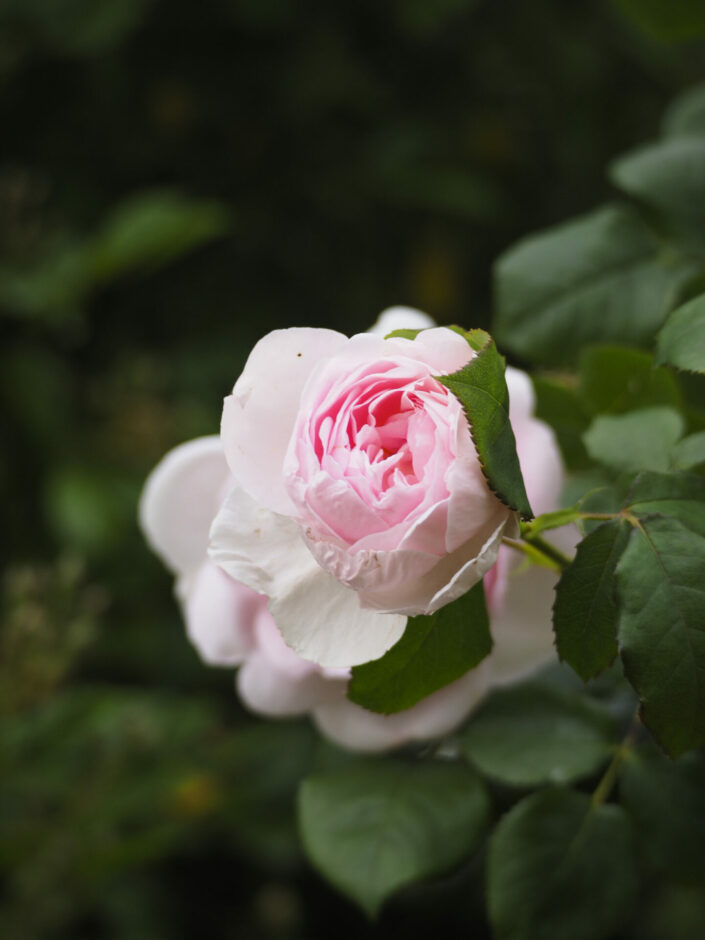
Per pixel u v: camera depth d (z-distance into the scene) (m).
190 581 0.45
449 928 0.87
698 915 0.87
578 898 0.42
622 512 0.36
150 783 0.98
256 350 0.34
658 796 0.42
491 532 0.33
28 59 1.30
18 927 0.95
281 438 0.34
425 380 0.34
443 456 0.32
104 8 1.27
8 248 1.23
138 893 1.06
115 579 1.21
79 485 1.17
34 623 0.83
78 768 0.92
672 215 0.50
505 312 0.51
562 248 0.52
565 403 0.45
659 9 0.54
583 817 0.42
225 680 1.24
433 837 0.44
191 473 0.43
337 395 0.33
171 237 1.19
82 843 0.93
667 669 0.34
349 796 0.45
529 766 0.44
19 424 1.23
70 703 0.92
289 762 1.10
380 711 0.36
